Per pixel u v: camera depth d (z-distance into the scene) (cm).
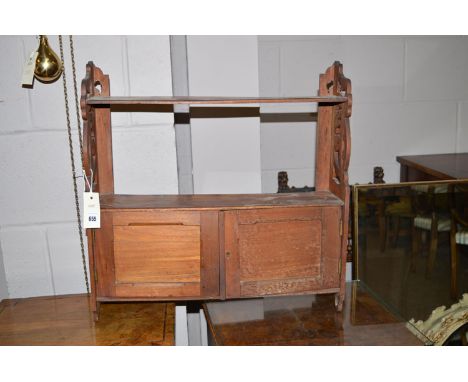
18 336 142
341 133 143
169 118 164
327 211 142
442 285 204
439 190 202
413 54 218
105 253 140
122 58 159
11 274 168
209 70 187
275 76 214
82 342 138
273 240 142
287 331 142
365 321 149
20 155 161
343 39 214
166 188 169
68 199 166
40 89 157
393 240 202
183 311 181
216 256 141
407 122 224
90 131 136
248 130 195
